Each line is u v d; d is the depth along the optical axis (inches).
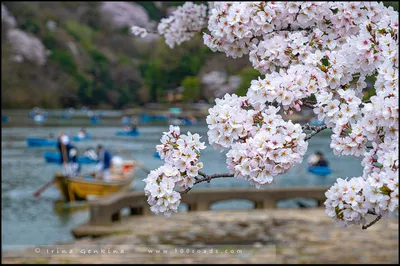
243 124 125.8
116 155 1518.2
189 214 663.1
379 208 117.2
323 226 590.9
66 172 1054.4
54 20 3843.5
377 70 133.9
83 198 866.8
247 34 149.3
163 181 124.7
